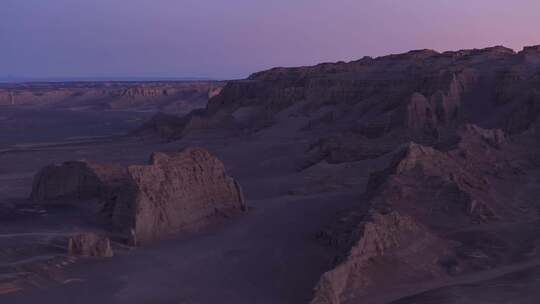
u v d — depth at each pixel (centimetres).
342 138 9969
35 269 4850
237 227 6222
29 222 6391
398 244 5056
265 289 4591
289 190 7994
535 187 7306
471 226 6019
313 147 10394
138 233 5697
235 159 10688
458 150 7700
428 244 5284
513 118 9681
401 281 4669
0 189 8456
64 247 5494
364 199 6712
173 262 5188
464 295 4450
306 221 6359
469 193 6338
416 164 6744
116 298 4412
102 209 6581
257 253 5381
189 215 6175
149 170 6112
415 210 6125
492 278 4834
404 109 9969
